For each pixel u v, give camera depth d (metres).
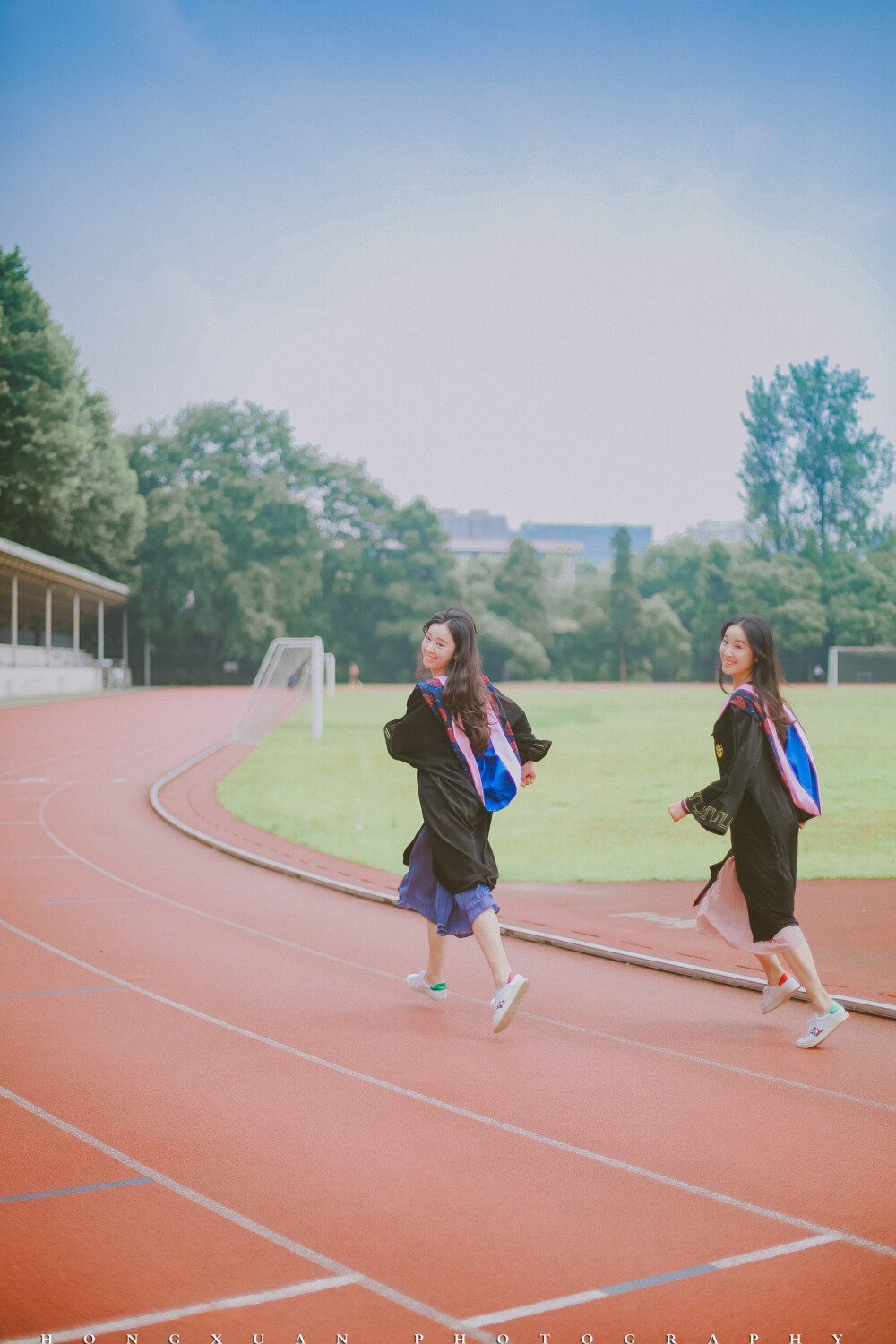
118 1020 6.08
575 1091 4.96
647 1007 6.48
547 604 88.00
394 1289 3.21
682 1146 4.32
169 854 12.66
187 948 7.93
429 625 6.02
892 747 26.23
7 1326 3.00
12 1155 4.19
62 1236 3.53
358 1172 4.05
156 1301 3.14
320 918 9.10
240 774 21.59
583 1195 3.87
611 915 9.31
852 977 7.18
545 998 6.68
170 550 75.94
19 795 18.41
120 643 77.50
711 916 5.98
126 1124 4.51
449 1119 4.60
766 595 86.44
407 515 86.25
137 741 29.12
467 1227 3.62
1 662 51.09
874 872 11.45
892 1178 4.03
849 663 82.12
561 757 24.53
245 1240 3.51
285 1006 6.39
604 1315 3.08
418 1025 6.02
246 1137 4.38
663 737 30.17
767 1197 3.86
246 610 75.38
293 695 40.59
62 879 10.95
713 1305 3.14
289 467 85.81
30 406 58.56
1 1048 5.53
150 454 83.00
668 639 87.56
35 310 63.09
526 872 11.54
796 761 5.90
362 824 14.99
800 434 93.69
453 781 5.86
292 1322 3.04
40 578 52.94
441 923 6.04
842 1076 5.21
